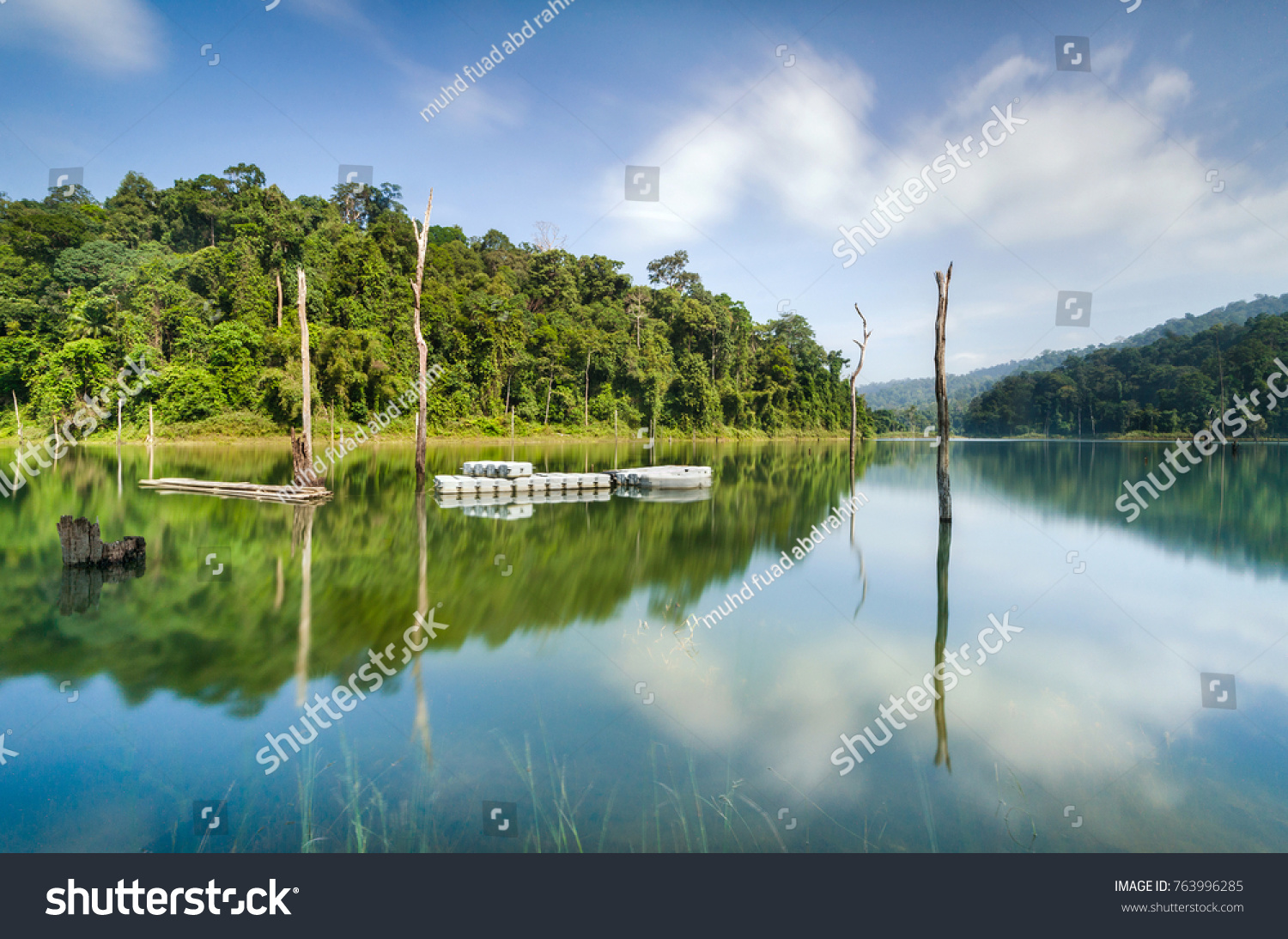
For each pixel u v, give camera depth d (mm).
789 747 4672
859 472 33094
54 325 52438
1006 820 3848
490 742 4738
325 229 69625
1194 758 4582
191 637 7121
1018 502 20453
